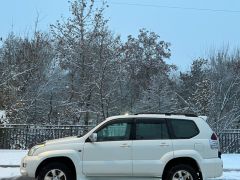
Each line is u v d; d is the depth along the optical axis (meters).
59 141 10.30
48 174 10.09
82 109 24.14
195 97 24.59
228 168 13.95
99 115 23.89
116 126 10.34
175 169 10.08
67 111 24.02
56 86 26.12
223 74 31.20
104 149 10.09
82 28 25.56
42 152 10.20
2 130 19.16
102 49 24.31
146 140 10.19
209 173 10.16
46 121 25.09
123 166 10.02
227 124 23.45
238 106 25.86
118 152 10.09
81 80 24.92
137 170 10.02
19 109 21.88
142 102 26.00
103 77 23.16
